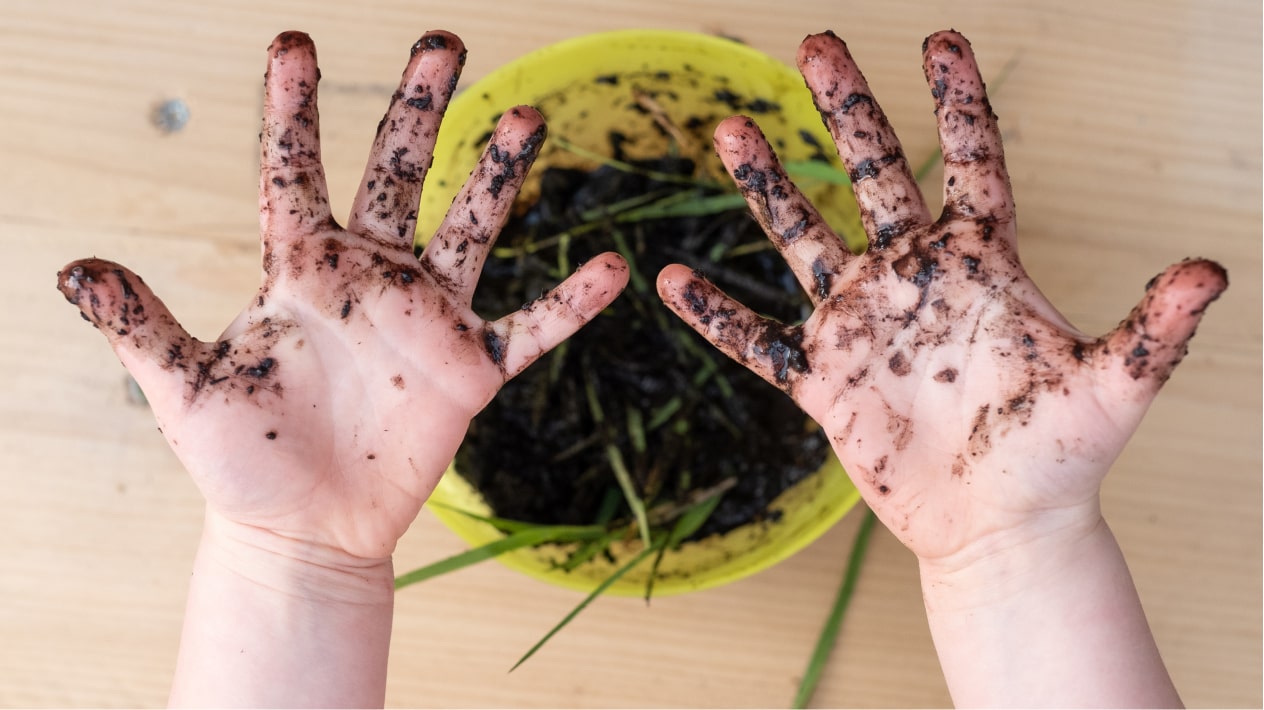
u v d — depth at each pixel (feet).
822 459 1.20
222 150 1.28
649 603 1.28
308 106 0.98
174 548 1.27
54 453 1.27
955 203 0.99
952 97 0.99
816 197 1.24
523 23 1.29
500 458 1.25
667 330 1.27
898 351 0.99
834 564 1.28
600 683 1.27
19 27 1.27
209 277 1.27
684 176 1.29
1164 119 1.30
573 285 1.00
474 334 1.00
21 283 1.27
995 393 0.96
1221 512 1.28
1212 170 1.29
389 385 0.98
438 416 0.99
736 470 1.26
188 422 0.93
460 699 1.26
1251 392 1.29
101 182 1.27
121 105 1.27
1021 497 0.97
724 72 1.18
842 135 1.02
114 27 1.27
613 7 1.29
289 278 0.97
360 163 1.27
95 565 1.26
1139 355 0.90
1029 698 0.99
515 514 1.24
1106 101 1.30
